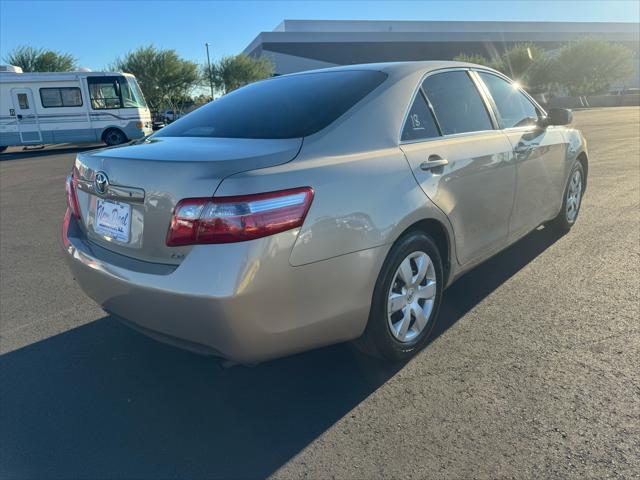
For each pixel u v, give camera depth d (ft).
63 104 63.21
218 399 8.95
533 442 7.41
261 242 6.87
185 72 131.23
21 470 7.38
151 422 8.40
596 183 24.68
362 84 9.63
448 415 8.11
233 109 10.27
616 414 7.91
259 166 7.26
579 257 14.55
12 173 43.45
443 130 10.24
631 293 12.13
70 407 8.87
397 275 8.89
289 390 9.07
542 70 178.09
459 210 10.03
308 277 7.38
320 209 7.45
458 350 9.98
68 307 13.12
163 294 7.11
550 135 14.10
